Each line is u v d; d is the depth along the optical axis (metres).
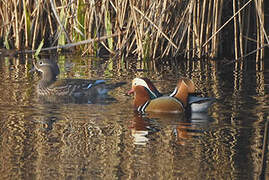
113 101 14.46
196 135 11.09
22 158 9.79
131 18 20.45
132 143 10.59
